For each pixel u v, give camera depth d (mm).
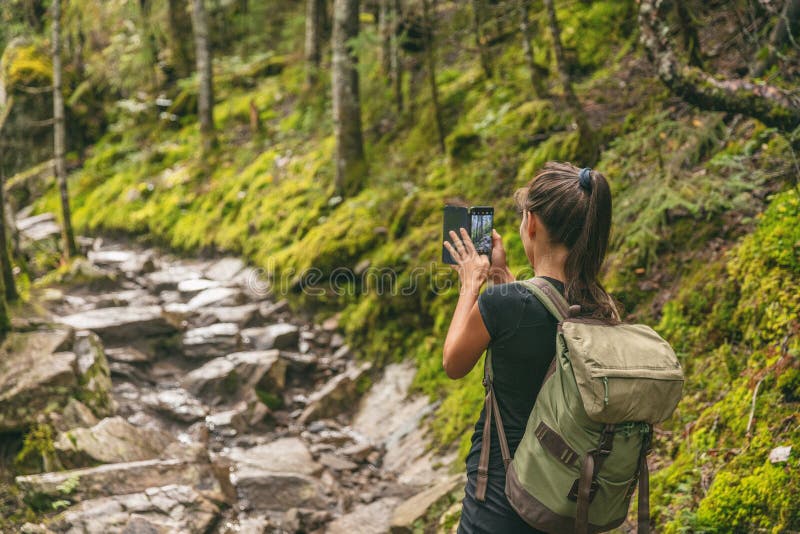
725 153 4711
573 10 7445
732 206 4312
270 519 4379
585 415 1713
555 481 1740
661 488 3361
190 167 9781
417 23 8492
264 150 9539
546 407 1775
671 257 4492
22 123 11547
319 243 6914
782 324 3453
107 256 8523
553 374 1796
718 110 3855
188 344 6219
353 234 6836
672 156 4980
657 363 1746
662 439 3670
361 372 5949
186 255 8648
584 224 1853
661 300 4363
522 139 6387
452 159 6926
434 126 7707
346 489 4730
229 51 13367
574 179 1891
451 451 4844
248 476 4656
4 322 5137
